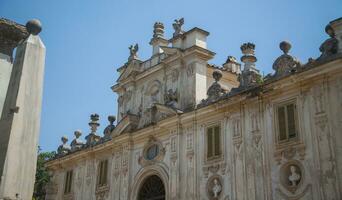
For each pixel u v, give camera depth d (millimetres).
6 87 11398
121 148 30344
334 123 18750
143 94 31172
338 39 19516
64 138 37781
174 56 28375
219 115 24141
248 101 22484
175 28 29938
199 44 27844
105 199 30266
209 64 29156
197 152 24750
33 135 9938
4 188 9125
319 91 19641
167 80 29234
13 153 9445
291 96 20781
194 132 25234
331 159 18406
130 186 28609
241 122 22766
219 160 23297
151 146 28250
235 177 22188
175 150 25953
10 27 11617
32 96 10172
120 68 34469
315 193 18641
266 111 21750
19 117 9758
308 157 19312
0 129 9812
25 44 10469
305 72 19859
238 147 22500
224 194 22500
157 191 27250
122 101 33188
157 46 31406
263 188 20703
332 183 18125
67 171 35500
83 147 34156
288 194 19625
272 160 20734
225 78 30328
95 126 34750
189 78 27344
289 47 21672
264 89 21719
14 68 10445
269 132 21312
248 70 23703
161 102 29125
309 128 19641
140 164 28438
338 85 19031
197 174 24297
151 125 27844
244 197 21422
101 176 31484
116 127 30828
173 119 26281
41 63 10594
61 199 34656
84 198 32312
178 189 24844
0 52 11531
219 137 23781
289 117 20625
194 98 26359
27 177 9586
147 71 30828
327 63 19047
